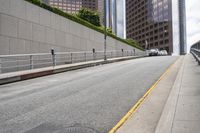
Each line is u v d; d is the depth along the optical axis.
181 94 8.86
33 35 22.30
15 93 11.42
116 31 106.88
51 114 7.43
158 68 19.25
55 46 25.89
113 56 41.78
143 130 5.82
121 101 8.73
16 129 6.21
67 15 28.88
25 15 21.33
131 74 16.17
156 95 9.56
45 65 23.86
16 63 19.83
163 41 150.25
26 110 8.04
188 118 6.10
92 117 6.98
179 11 199.88
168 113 6.65
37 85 13.71
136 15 180.00
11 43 19.41
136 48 57.28
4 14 18.81
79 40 31.34
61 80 15.38
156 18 157.38
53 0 72.31
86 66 24.88
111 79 14.35
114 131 5.84
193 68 16.97
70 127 6.20
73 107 8.16
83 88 11.76
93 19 44.50
